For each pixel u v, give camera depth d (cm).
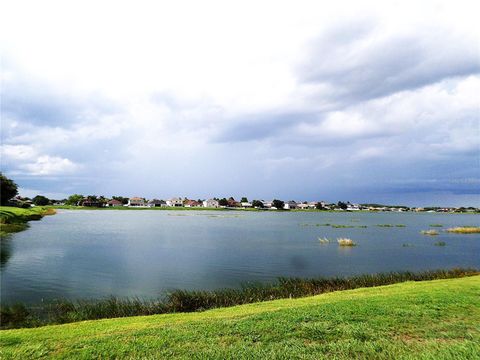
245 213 18762
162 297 2039
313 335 841
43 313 1680
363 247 4638
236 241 5122
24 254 3594
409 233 7031
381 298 1235
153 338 838
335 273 2875
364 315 997
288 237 5812
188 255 3731
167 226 8106
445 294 1273
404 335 841
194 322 988
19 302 1902
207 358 711
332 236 6141
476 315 1002
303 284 2084
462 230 7456
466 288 1439
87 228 6994
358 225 9462
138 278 2575
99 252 3847
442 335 839
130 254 3750
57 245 4325
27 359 731
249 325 919
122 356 737
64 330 958
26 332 931
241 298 1791
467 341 775
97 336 873
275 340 815
